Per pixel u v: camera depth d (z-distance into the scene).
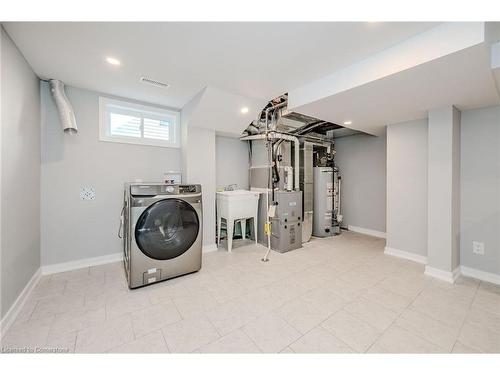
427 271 2.53
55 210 2.48
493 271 2.38
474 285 2.28
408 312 1.80
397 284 2.29
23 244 1.89
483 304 1.91
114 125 2.90
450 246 2.39
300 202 3.60
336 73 2.12
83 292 2.07
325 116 2.84
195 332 1.55
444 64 1.55
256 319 1.70
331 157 4.59
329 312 1.79
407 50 1.62
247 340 1.48
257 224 3.89
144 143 3.06
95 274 2.46
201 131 3.28
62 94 2.37
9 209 1.62
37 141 2.27
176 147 3.33
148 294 2.06
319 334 1.54
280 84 2.43
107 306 1.85
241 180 4.37
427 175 2.82
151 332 1.55
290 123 3.70
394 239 3.18
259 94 2.71
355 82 1.96
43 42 1.70
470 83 1.85
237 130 3.50
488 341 1.47
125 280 2.33
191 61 1.99
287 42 1.69
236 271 2.61
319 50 1.79
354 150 4.76
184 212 2.40
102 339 1.47
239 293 2.10
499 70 1.61
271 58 1.92
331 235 4.40
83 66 2.08
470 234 2.53
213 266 2.76
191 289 2.17
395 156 3.14
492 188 2.40
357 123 3.17
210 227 3.38
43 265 2.41
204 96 2.61
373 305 1.90
